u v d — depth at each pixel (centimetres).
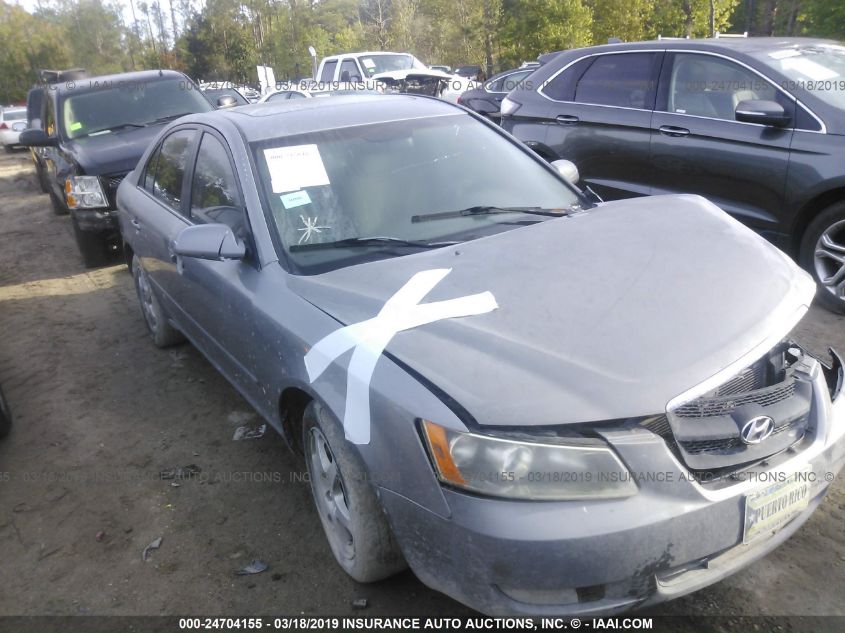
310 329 286
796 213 524
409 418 236
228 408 466
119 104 901
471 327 255
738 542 234
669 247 299
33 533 357
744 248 299
